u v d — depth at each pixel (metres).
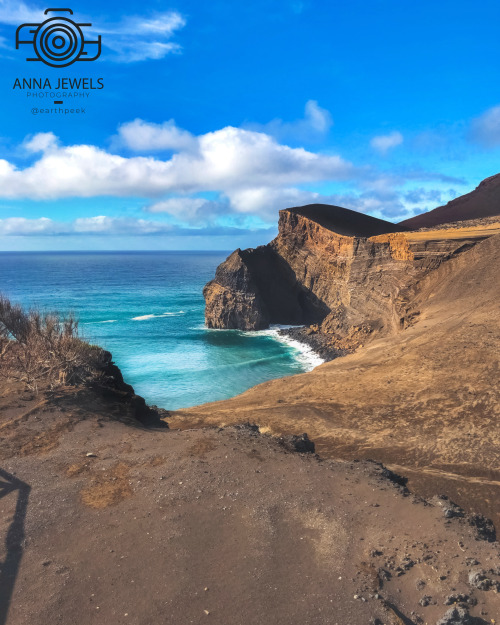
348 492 7.46
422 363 26.80
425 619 4.73
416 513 6.80
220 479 7.78
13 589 5.16
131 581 5.29
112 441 9.55
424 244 48.25
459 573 5.39
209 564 5.60
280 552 5.84
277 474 8.04
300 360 53.06
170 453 8.92
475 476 13.55
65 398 11.86
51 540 6.09
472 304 35.12
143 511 6.80
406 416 19.86
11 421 10.16
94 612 4.82
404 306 45.62
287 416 20.94
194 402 38.38
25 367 13.04
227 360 53.19
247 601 4.96
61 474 7.98
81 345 14.14
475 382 22.33
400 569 5.49
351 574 5.39
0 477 7.79
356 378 27.44
